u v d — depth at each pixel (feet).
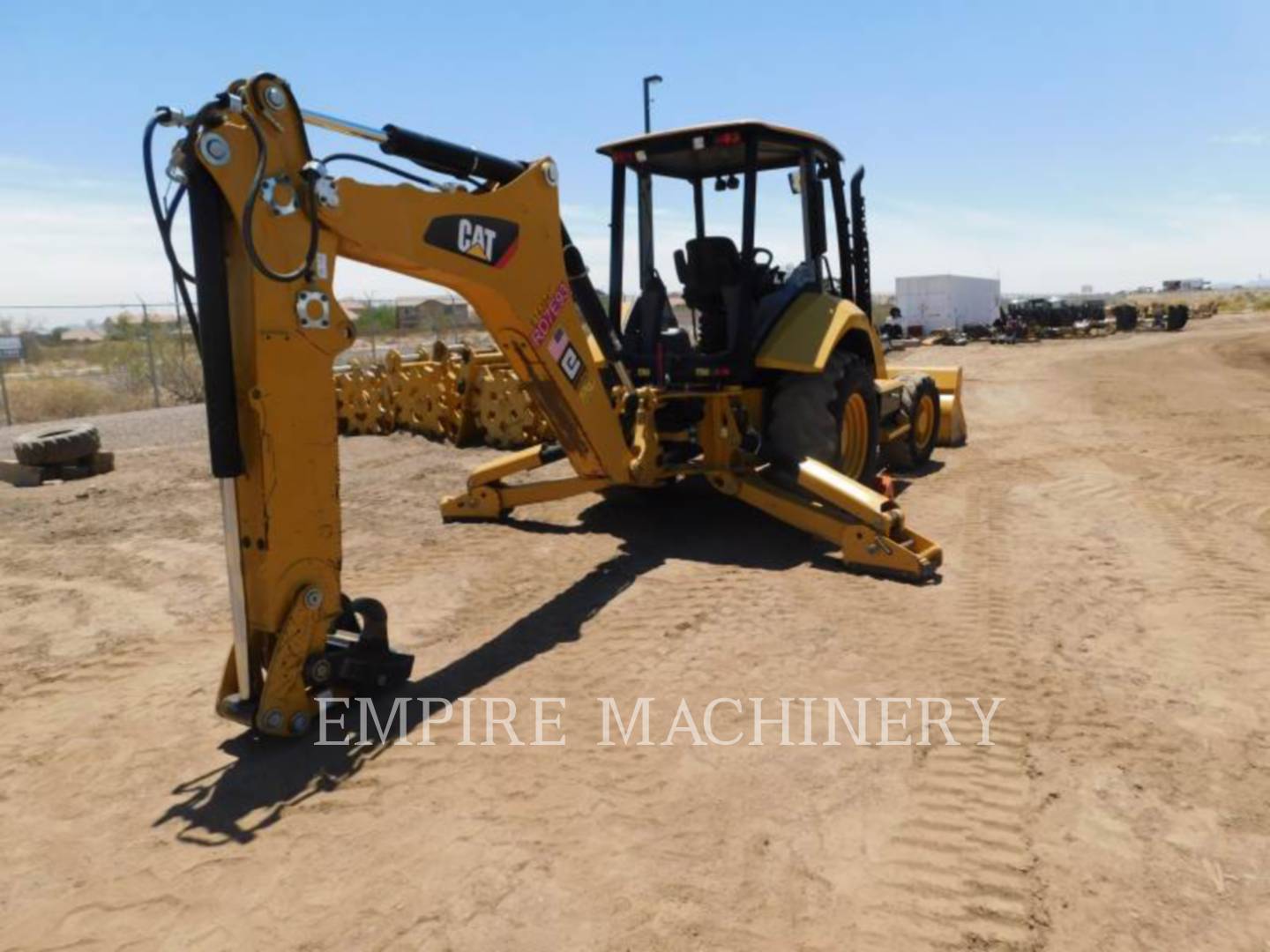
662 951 8.32
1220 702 12.94
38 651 16.21
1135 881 9.20
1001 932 8.52
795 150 22.00
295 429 11.92
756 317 21.74
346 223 12.46
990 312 127.34
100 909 9.16
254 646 12.33
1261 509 23.54
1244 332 107.96
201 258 11.15
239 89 11.35
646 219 23.22
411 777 11.42
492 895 9.14
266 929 8.76
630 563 19.94
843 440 23.43
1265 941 8.38
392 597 18.24
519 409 34.27
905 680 13.83
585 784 11.16
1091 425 39.63
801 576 18.70
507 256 15.52
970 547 20.61
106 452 32.76
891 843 9.86
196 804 11.02
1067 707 12.87
